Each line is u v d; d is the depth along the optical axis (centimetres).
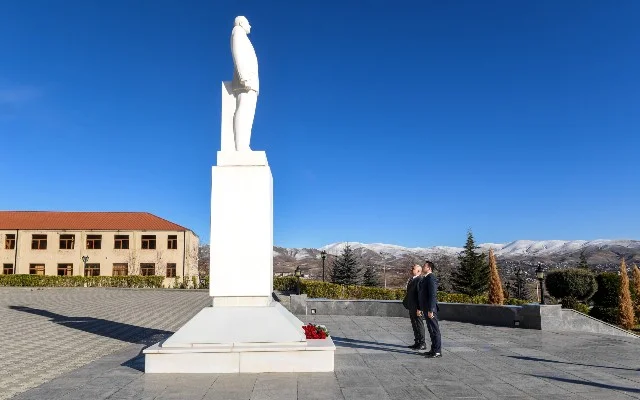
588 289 2022
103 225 5034
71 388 609
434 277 856
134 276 4384
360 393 582
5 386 686
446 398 560
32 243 4928
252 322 722
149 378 659
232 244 770
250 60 824
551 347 959
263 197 781
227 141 834
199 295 3212
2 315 1788
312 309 1683
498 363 779
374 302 1642
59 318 1686
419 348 914
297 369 701
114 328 1392
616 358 828
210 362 693
